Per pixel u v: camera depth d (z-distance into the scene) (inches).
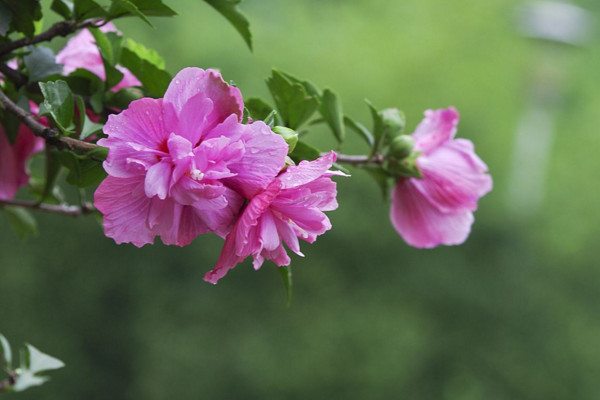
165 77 67.0
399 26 735.1
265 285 663.1
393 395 658.8
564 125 788.0
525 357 698.8
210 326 661.9
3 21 62.1
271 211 49.3
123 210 48.1
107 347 676.1
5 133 70.6
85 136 56.7
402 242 677.3
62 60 71.3
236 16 69.2
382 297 675.4
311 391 642.8
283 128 52.3
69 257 664.4
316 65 669.3
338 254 669.9
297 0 725.3
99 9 63.7
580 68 856.9
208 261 671.1
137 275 672.4
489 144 703.7
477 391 686.5
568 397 697.0
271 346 648.4
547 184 731.4
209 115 48.5
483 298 695.1
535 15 636.1
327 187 49.8
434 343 684.7
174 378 653.3
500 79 705.0
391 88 675.4
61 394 669.3
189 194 46.7
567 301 716.0
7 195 74.7
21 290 654.5
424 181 77.1
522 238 716.7
